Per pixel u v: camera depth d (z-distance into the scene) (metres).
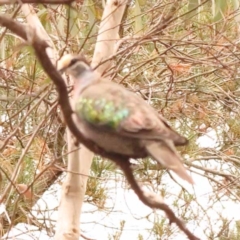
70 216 8.83
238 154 11.73
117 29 9.45
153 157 4.81
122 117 4.95
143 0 9.77
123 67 10.13
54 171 10.18
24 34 4.11
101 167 10.07
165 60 10.34
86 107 5.11
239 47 9.63
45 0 4.48
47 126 10.16
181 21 10.05
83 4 9.04
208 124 11.26
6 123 10.22
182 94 11.33
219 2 9.28
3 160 8.98
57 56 8.94
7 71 9.61
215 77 11.41
